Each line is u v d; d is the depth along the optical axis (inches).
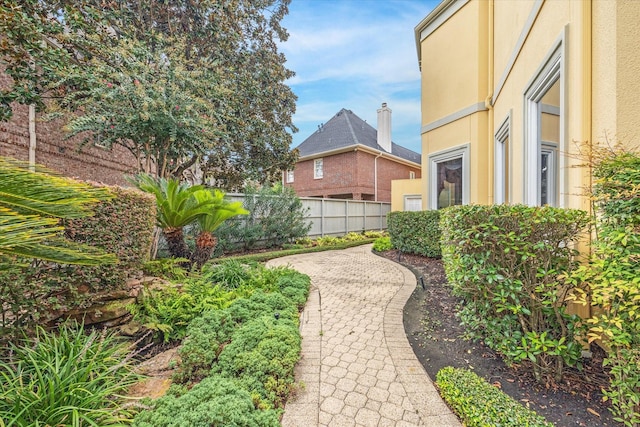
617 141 94.0
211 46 399.9
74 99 258.8
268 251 429.7
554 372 95.8
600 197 85.0
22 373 84.8
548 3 141.3
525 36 172.6
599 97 104.3
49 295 117.4
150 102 240.1
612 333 73.3
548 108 159.6
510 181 203.6
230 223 393.4
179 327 139.5
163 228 223.5
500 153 253.1
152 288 157.2
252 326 125.3
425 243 317.1
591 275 82.5
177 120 259.0
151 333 135.6
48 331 117.6
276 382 97.0
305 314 170.9
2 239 61.2
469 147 289.7
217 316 130.7
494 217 103.7
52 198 72.4
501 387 94.7
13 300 104.5
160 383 106.1
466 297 127.6
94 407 79.4
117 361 102.5
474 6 282.8
